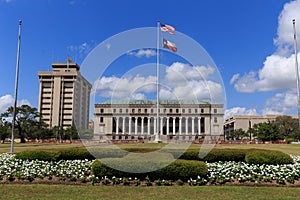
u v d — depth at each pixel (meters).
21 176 10.73
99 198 8.47
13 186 9.73
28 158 13.59
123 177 10.39
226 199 8.40
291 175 11.02
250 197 8.62
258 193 9.12
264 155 12.97
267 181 10.67
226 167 12.14
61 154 14.29
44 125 63.47
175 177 10.42
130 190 9.39
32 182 10.42
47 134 62.78
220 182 10.45
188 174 10.39
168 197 8.61
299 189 9.67
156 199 8.40
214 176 10.80
